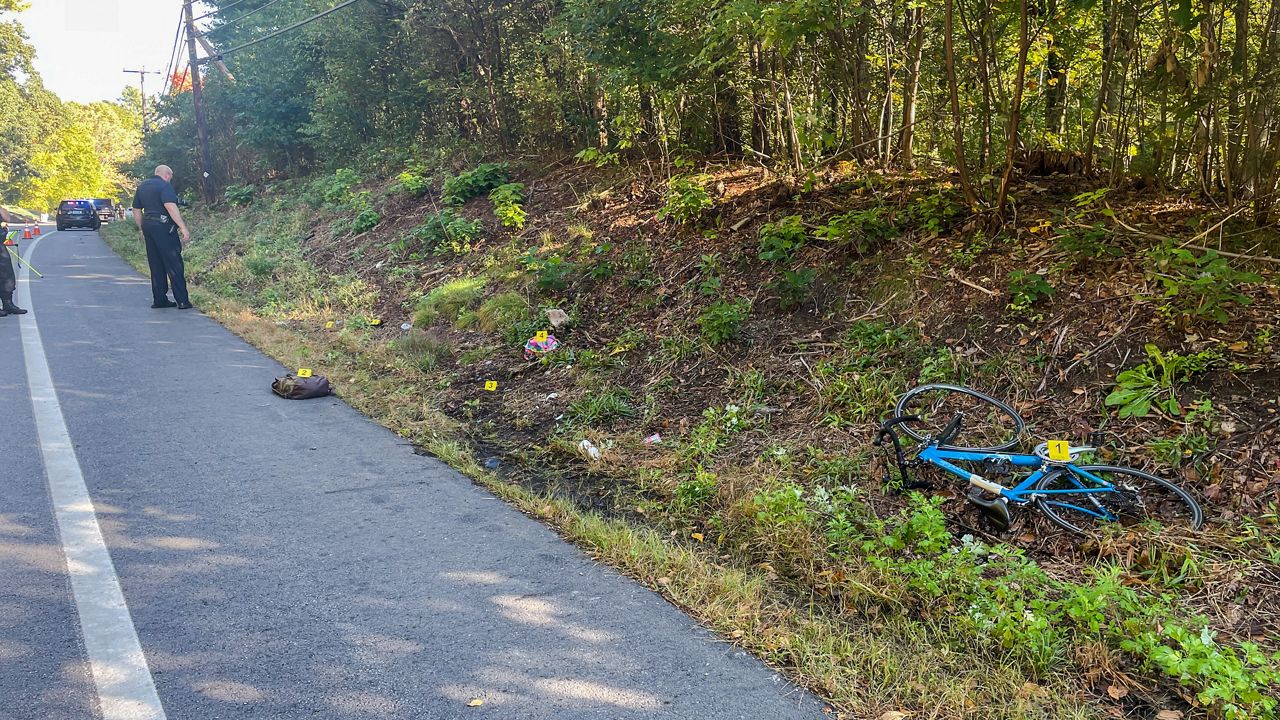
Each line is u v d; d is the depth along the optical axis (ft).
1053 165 23.66
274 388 21.22
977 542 12.14
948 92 24.36
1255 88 17.29
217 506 13.76
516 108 46.85
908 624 10.34
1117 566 11.43
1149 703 9.07
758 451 16.51
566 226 33.14
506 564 12.07
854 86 25.31
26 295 36.76
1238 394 13.73
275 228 54.29
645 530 13.57
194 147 101.35
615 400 19.74
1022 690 9.11
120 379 21.84
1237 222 17.84
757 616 10.62
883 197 24.23
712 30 24.73
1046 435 14.64
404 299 32.63
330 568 11.70
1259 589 10.70
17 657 9.21
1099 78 23.77
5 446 16.35
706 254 25.70
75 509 13.39
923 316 18.76
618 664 9.57
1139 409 13.92
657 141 35.29
